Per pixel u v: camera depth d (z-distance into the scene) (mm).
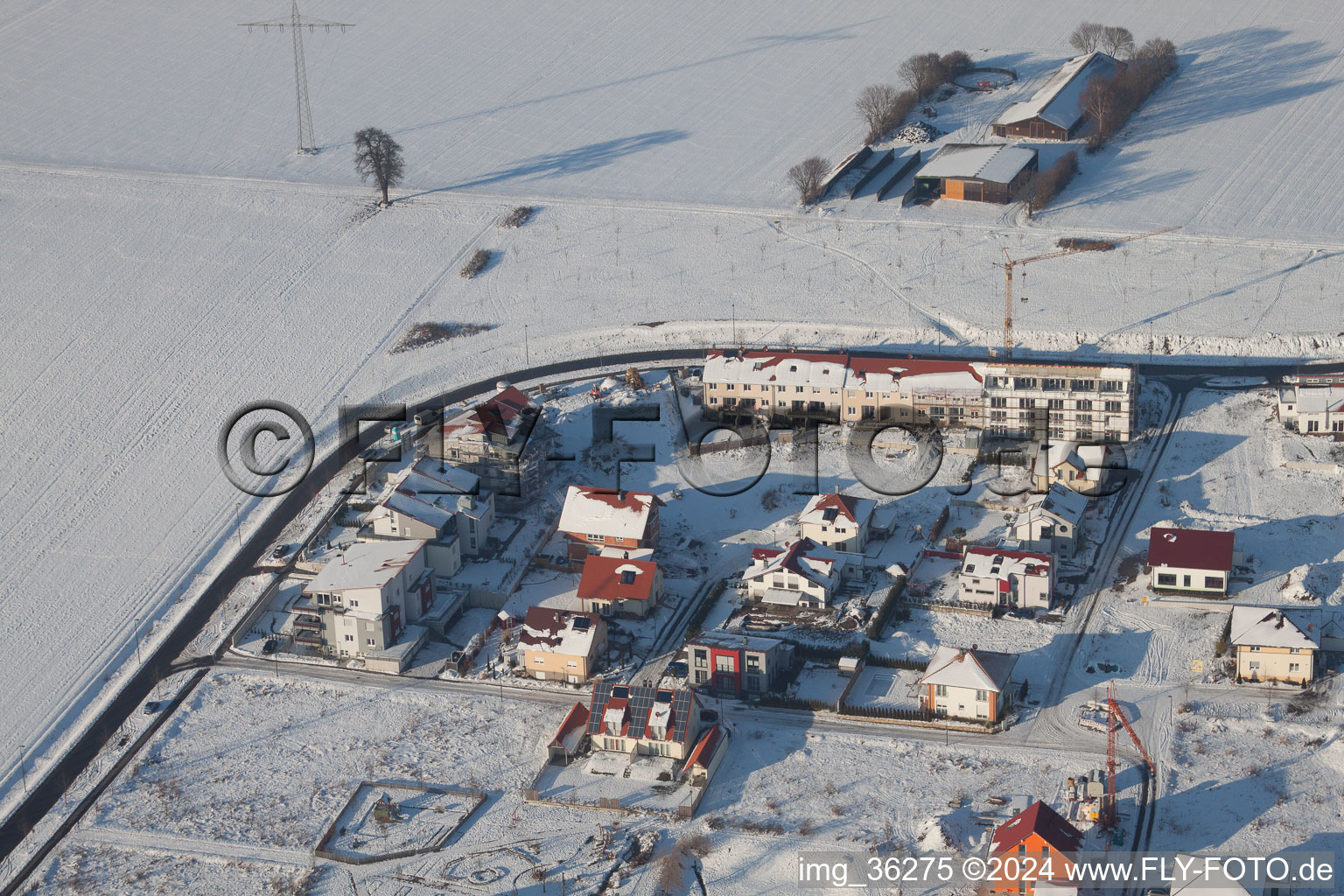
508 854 162625
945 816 164250
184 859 164250
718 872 159625
